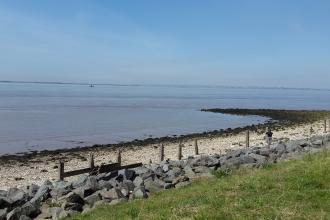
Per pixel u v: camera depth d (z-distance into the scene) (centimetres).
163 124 7862
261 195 1103
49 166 3441
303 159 1672
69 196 1351
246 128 6500
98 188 1489
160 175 1747
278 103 17762
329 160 1467
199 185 1432
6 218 1258
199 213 973
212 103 16538
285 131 5728
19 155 4181
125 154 3969
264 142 4475
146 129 7006
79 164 3462
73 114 9756
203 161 2034
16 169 3294
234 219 929
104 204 1319
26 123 7650
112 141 5531
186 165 1966
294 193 1095
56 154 4166
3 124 7412
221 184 1301
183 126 7506
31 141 5509
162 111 11250
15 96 19812
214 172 1675
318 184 1175
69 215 1243
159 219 994
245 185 1219
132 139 5706
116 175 1745
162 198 1288
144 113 10444
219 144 4525
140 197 1370
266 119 8931
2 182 2727
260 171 1505
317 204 1014
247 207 1005
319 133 5197
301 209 980
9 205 1388
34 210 1295
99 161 3594
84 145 5156
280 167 1552
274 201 1040
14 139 5672
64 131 6631
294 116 9269
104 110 11262
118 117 9206
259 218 928
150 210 1118
